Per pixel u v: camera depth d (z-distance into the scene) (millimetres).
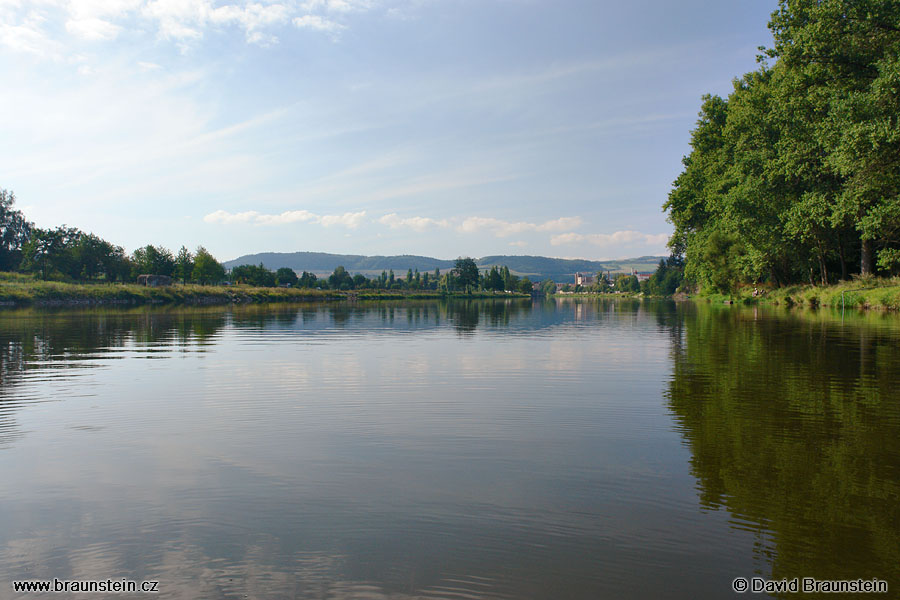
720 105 51000
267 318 36656
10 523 4539
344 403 9016
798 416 7742
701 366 12586
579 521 4488
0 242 110188
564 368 12805
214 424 7652
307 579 3676
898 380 10398
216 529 4402
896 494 4949
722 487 5160
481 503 4852
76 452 6375
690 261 61906
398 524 4457
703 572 3742
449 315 43062
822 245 40500
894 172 25734
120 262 94750
